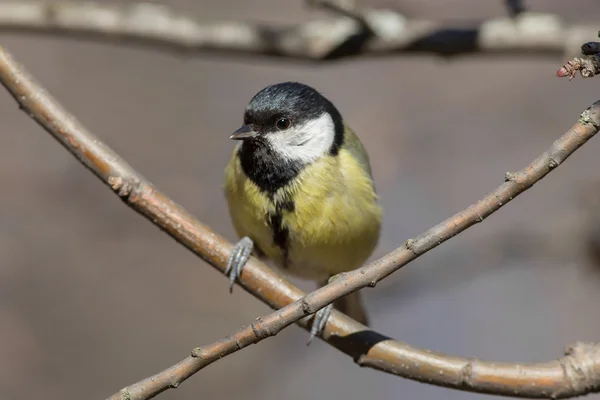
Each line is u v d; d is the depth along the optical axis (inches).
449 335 502.3
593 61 180.5
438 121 532.7
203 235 267.1
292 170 303.7
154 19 369.7
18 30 366.9
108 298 479.8
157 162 518.0
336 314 252.5
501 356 489.1
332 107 321.1
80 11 367.9
